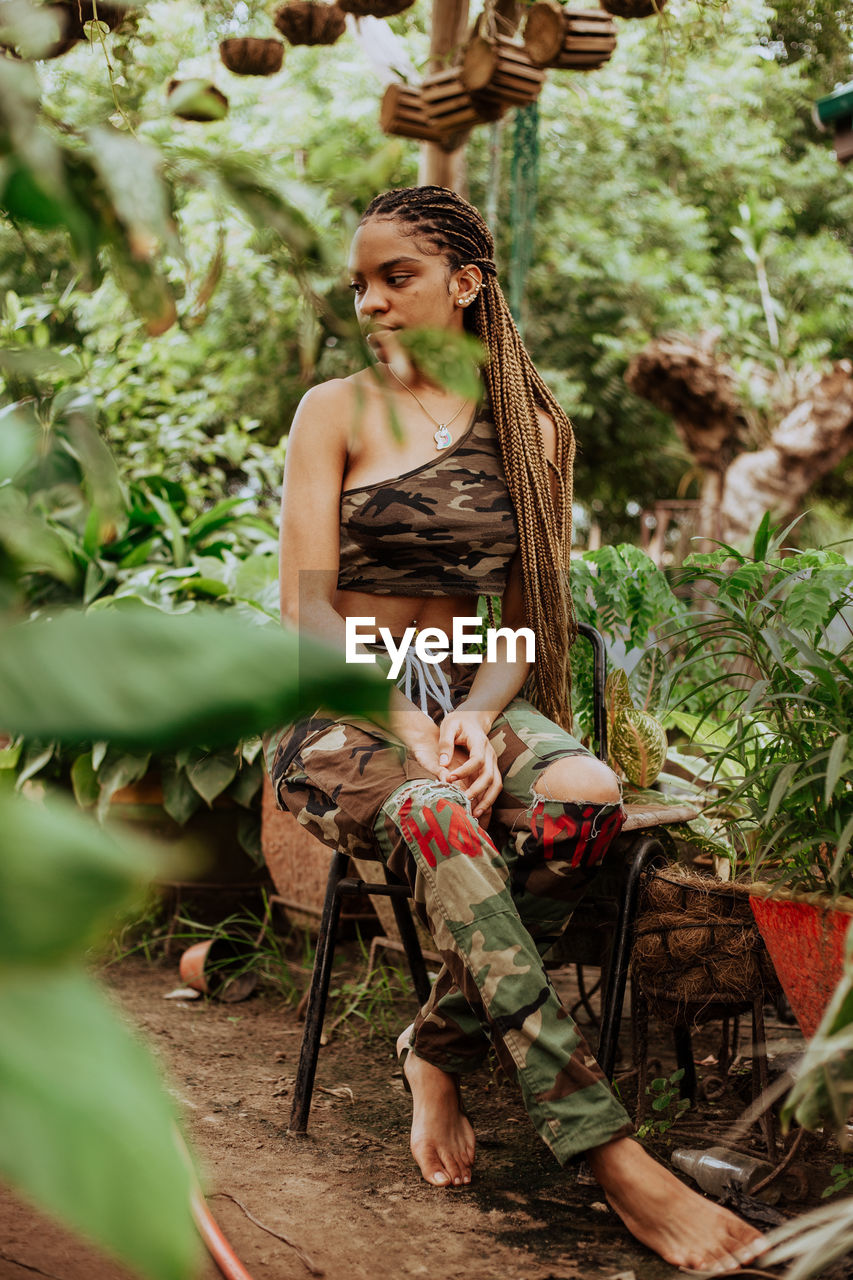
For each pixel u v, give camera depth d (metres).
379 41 2.96
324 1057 2.26
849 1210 1.10
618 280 10.54
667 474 13.35
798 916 1.53
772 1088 1.52
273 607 3.01
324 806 1.69
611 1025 1.74
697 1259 1.35
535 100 2.58
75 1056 0.25
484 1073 2.16
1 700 0.27
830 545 1.87
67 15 1.19
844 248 11.20
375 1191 1.61
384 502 1.83
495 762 1.71
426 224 1.87
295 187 0.58
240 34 2.65
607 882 1.93
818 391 8.16
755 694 1.57
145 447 4.76
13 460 0.40
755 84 9.39
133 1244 0.23
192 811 2.92
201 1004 2.63
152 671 0.27
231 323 9.01
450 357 0.60
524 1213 1.54
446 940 1.49
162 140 0.62
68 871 0.25
